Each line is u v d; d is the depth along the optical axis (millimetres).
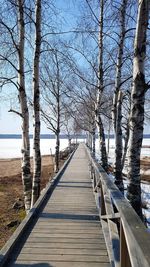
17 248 5621
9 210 13031
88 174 16766
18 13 10539
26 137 11031
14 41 10328
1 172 30500
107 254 5355
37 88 10562
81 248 5633
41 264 4949
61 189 12031
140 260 2240
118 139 12031
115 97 12289
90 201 9711
